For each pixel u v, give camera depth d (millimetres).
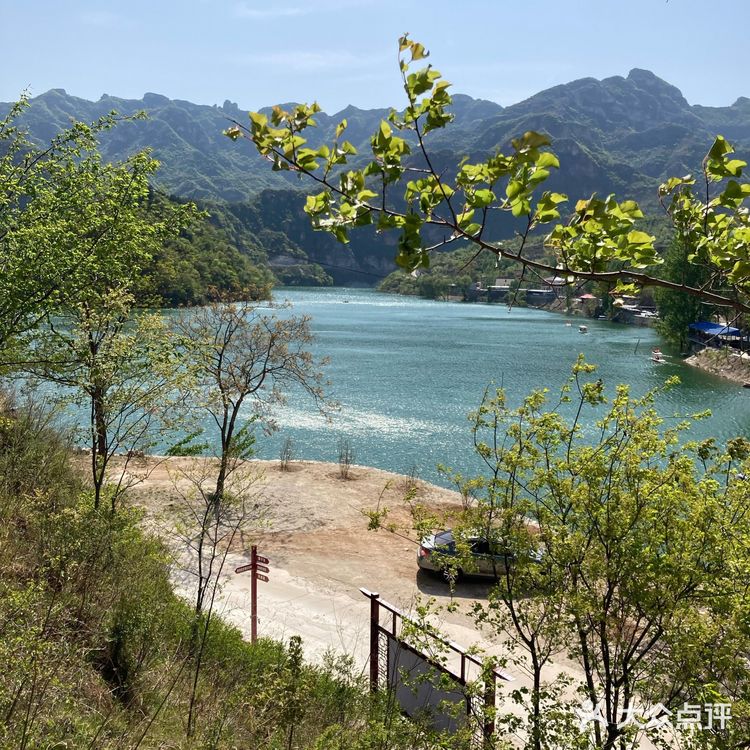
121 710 5559
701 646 4074
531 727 4754
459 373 50719
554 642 4992
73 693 5141
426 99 2406
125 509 9266
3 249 13695
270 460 24969
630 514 4656
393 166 2477
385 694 6559
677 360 58062
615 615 4602
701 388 44781
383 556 15984
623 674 4613
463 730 4801
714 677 4105
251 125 2475
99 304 13359
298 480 21484
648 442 4930
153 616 7305
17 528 7984
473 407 38375
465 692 5227
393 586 14258
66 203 14805
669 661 4527
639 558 4523
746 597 4070
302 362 24109
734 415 36969
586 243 2846
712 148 2994
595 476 4863
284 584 13938
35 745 3938
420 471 26359
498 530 5262
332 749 5324
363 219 2527
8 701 4152
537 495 5168
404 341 73375
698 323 56531
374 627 8281
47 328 14008
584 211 2627
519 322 101625
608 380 47031
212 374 16828
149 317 10391
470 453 29031
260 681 6160
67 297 13742
